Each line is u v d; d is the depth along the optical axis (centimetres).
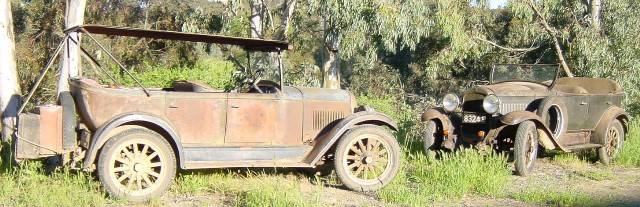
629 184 922
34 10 1870
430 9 1459
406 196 757
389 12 1223
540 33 1719
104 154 686
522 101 1008
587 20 1648
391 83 2125
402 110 1414
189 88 809
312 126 809
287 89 798
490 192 809
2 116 980
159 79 1385
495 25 1914
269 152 775
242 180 802
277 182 784
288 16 1516
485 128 997
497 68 1137
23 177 757
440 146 1025
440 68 1959
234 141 756
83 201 681
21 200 693
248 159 764
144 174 707
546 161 1090
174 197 732
